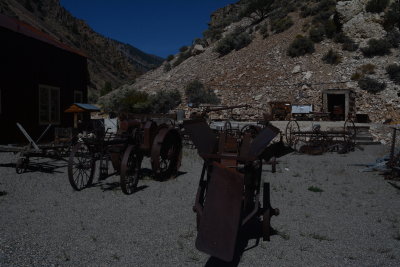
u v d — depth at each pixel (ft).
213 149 16.35
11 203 20.04
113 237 14.80
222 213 10.94
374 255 13.33
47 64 53.78
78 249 13.46
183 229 15.97
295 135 60.34
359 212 19.39
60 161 36.58
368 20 118.73
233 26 199.41
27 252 13.01
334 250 13.78
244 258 12.95
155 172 27.50
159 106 112.98
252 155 14.96
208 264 12.38
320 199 22.45
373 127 69.05
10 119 46.06
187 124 14.53
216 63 144.77
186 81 138.51
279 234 15.64
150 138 28.66
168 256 13.00
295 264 12.45
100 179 27.66
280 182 28.07
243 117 94.17
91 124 50.11
